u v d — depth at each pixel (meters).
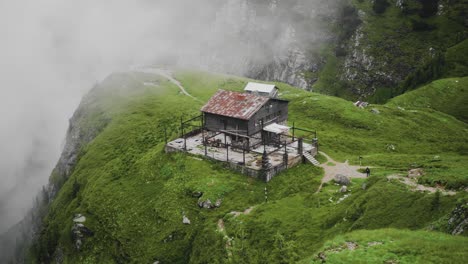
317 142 87.25
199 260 60.78
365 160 82.25
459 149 98.19
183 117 121.75
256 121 84.88
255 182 73.38
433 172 60.56
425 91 142.62
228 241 60.31
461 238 36.78
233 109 85.00
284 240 55.44
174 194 76.69
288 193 69.06
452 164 71.12
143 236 73.00
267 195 69.94
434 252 35.25
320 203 62.28
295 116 116.81
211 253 60.06
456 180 53.09
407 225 45.75
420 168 70.75
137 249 71.19
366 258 37.09
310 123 111.44
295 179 73.19
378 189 54.59
